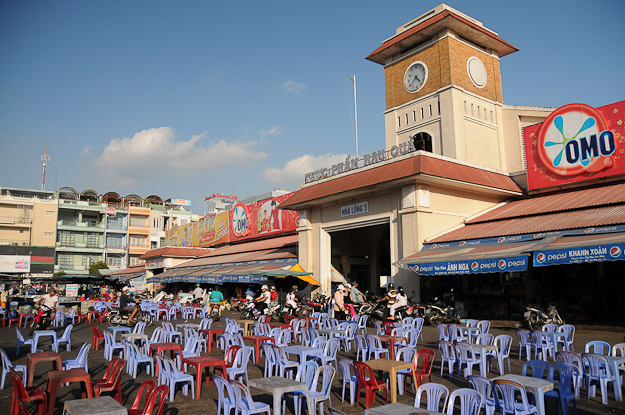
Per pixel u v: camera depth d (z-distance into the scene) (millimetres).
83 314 26922
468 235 21906
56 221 66750
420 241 22750
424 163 22359
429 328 20078
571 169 23266
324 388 7902
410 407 5805
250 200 50281
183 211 81375
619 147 21625
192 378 9117
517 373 10883
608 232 16766
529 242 18828
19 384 7016
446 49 29516
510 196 27219
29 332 20031
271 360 10477
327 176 29078
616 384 8562
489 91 31719
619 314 20531
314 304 25266
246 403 7129
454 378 10570
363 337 12227
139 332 14852
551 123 24312
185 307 26797
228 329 15422
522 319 21312
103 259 70688
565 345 12359
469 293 24453
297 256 30812
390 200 24594
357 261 32812
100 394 8680
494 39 31297
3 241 63719
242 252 40031
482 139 30094
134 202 77812
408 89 32062
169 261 50000
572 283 21688
